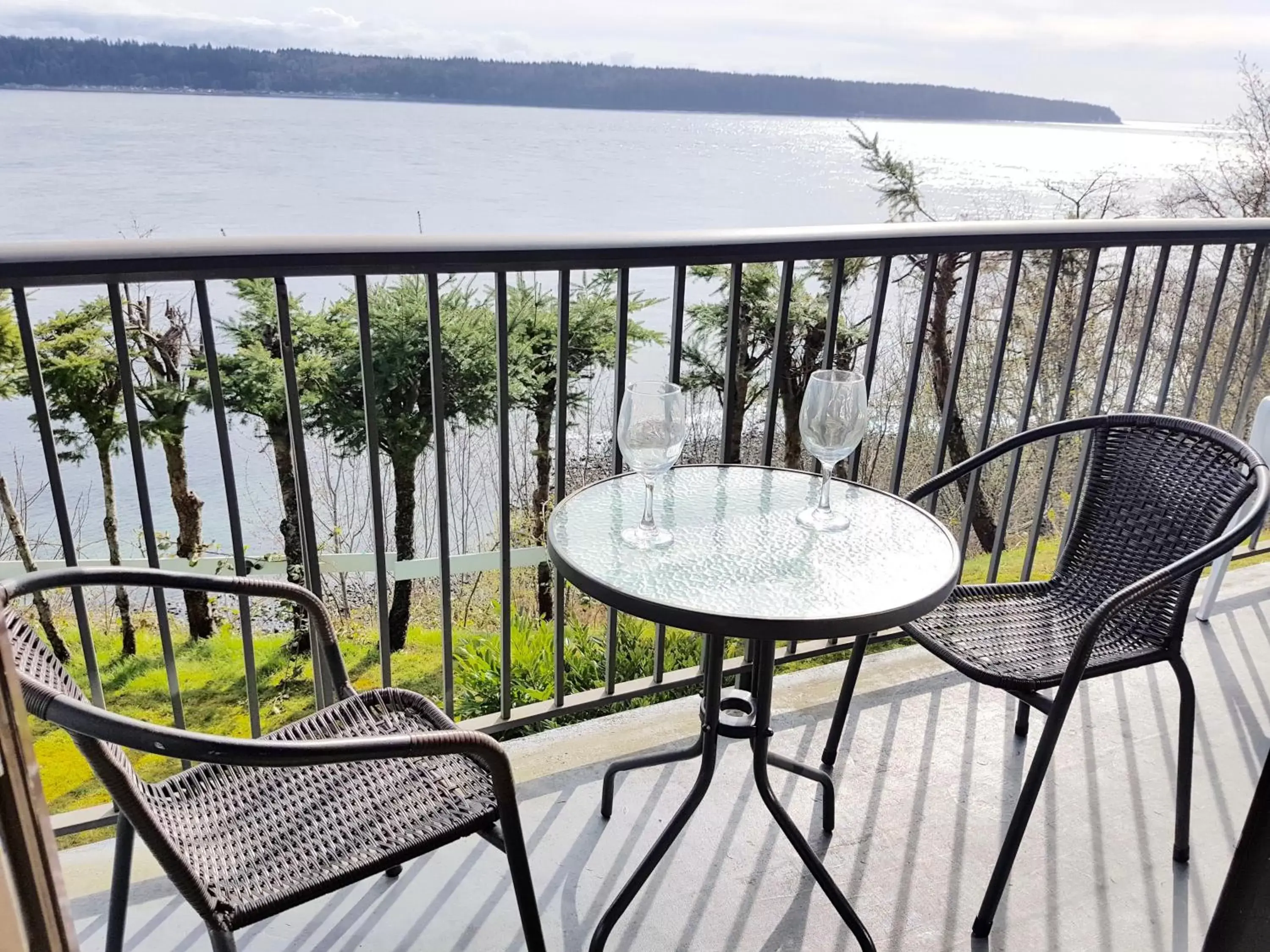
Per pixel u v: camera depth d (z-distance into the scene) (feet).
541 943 4.53
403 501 25.25
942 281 27.07
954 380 7.43
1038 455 27.76
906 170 31.35
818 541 5.23
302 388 23.98
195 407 23.80
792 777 6.82
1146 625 5.98
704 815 6.43
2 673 1.48
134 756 17.76
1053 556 28.68
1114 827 6.41
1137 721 7.54
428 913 5.60
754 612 4.40
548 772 6.79
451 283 23.90
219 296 23.39
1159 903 5.80
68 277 4.53
